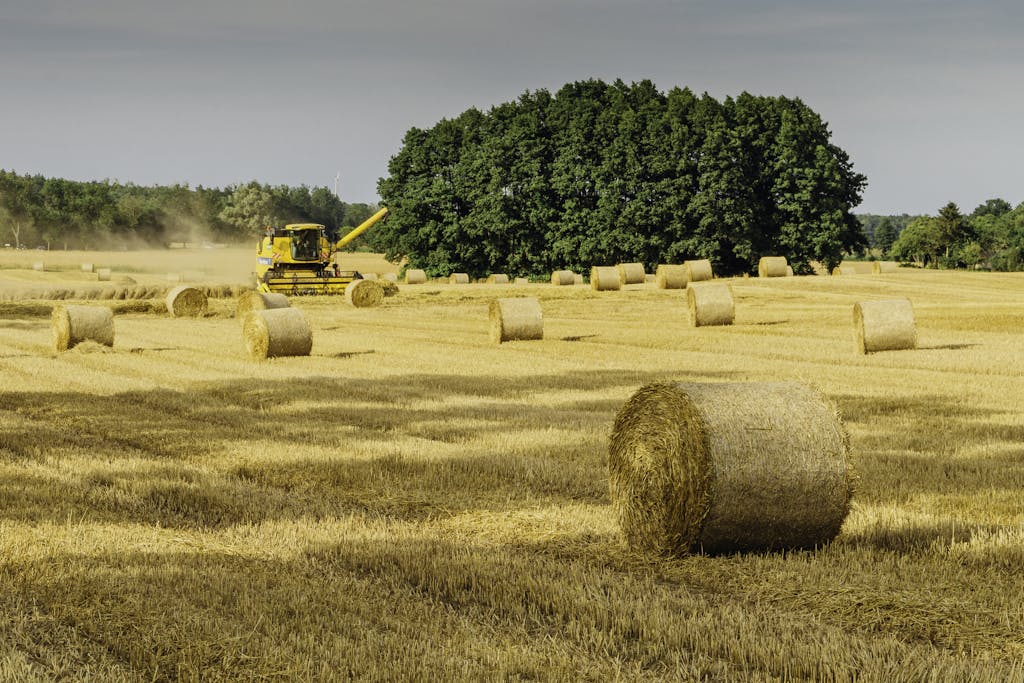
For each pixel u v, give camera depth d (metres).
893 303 36.94
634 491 13.57
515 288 81.00
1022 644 9.65
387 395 26.75
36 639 9.91
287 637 9.91
